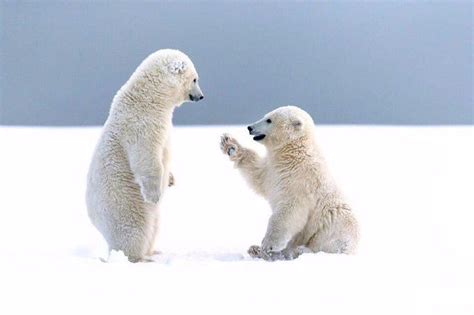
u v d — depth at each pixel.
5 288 7.18
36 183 23.06
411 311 6.75
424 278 7.89
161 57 10.02
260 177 10.82
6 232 13.05
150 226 9.84
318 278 7.78
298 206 10.14
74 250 10.54
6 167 27.64
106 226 9.73
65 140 41.78
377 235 13.34
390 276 7.94
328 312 6.69
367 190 21.61
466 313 6.71
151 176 9.45
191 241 12.44
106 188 9.64
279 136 10.40
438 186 22.80
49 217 15.50
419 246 11.77
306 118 10.58
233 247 11.53
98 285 7.33
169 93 9.90
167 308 6.72
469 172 26.92
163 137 9.77
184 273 7.89
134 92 9.77
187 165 28.88
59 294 7.03
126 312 6.59
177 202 18.83
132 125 9.61
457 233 13.61
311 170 10.24
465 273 8.15
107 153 9.67
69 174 25.84
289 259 10.30
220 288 7.36
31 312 6.54
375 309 6.80
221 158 31.59
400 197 20.09
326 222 10.21
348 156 32.19
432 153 34.34
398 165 29.12
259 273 7.95
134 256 9.68
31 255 8.83
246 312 6.66
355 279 7.77
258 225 14.66
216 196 20.12
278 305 6.86
